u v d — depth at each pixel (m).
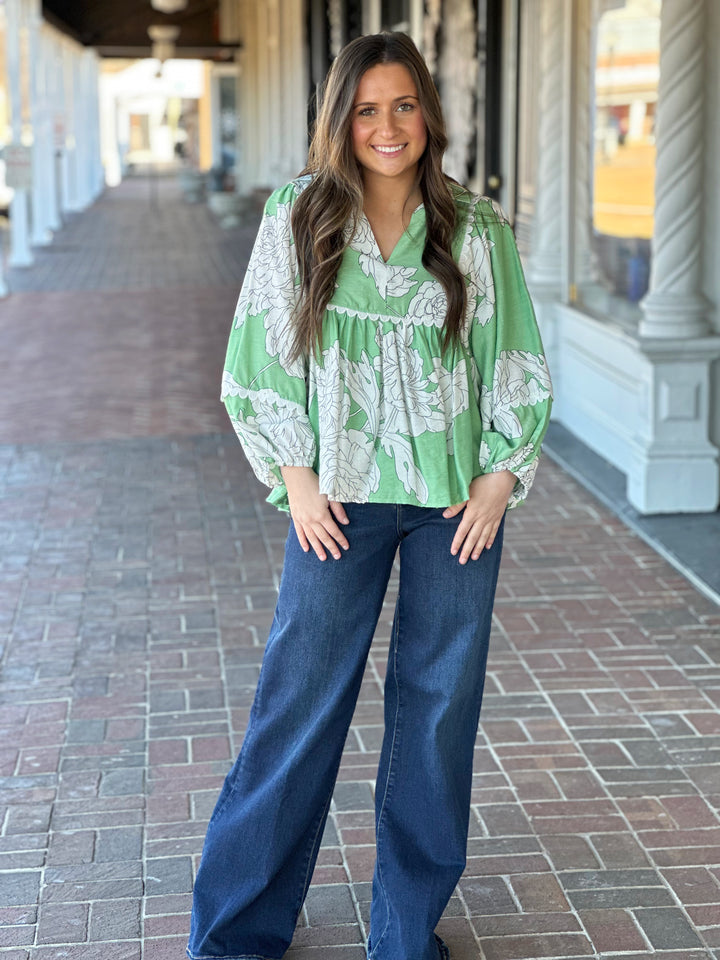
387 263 2.12
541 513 5.51
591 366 6.45
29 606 4.43
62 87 24.89
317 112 2.13
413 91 2.04
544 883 2.69
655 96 5.34
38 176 18.62
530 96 7.97
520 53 8.65
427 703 2.26
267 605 4.44
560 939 2.50
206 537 5.24
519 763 3.23
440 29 10.95
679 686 3.71
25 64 20.34
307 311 2.11
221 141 35.22
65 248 18.14
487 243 2.16
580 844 2.85
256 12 26.70
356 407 2.16
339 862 2.79
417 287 2.13
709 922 2.55
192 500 5.80
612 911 2.59
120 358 9.57
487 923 2.55
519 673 3.81
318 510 2.17
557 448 6.58
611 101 6.09
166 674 3.84
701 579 4.58
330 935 2.52
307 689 2.25
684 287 5.18
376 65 2.03
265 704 2.29
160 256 17.11
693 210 5.07
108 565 4.88
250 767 2.31
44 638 4.13
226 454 6.67
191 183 29.31
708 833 2.89
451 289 2.11
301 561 2.22
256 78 27.36
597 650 3.99
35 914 2.58
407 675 2.28
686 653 3.96
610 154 6.11
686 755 3.28
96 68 32.41
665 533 5.10
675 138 5.00
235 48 27.00
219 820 2.34
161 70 24.86
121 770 3.21
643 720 3.49
